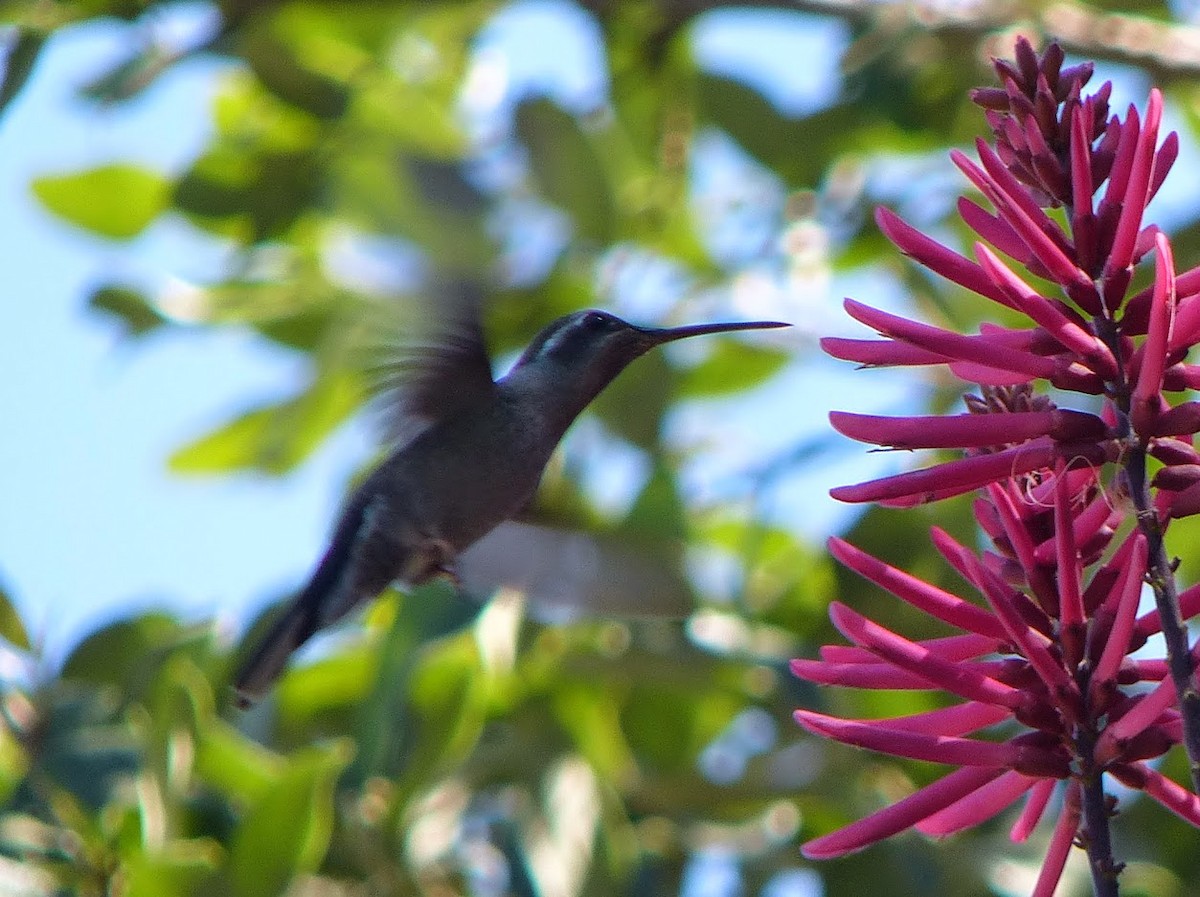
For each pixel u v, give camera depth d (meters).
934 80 9.70
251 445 9.53
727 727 8.55
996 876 7.78
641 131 9.73
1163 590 4.21
